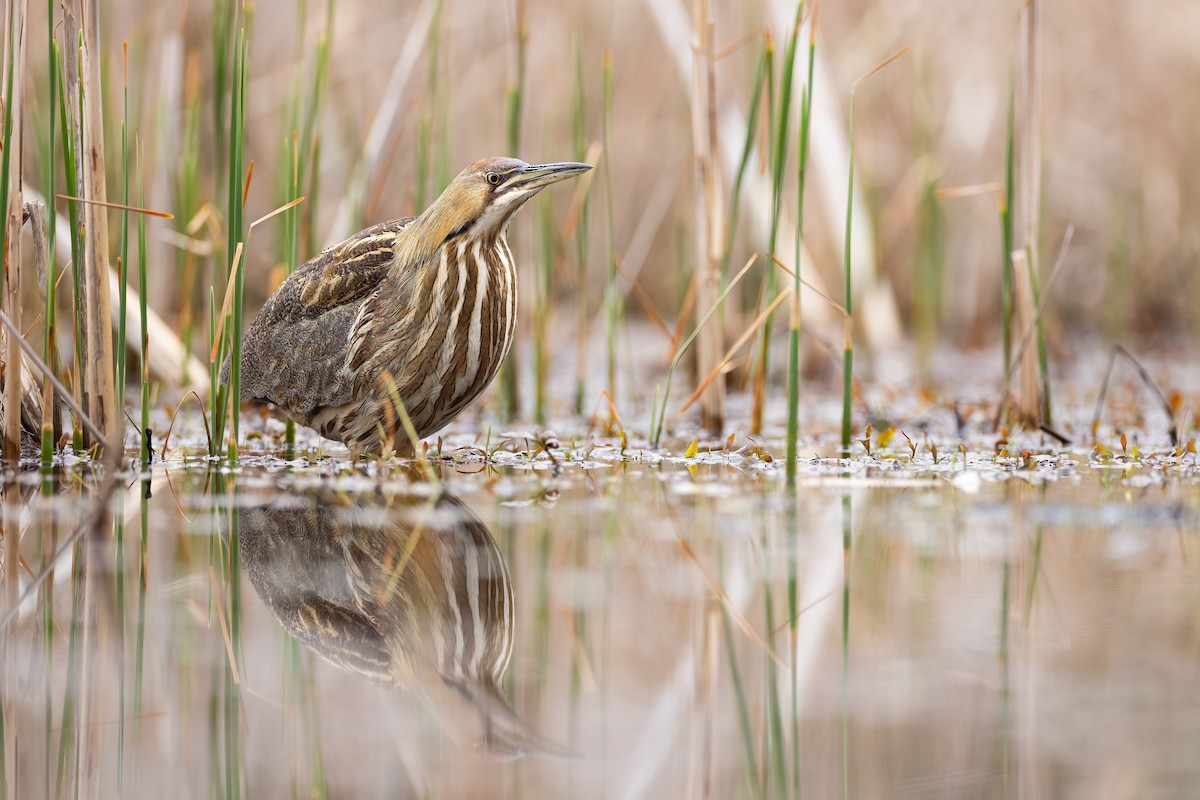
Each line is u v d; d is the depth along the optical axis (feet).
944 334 70.49
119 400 32.71
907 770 15.07
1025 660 18.75
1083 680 17.89
